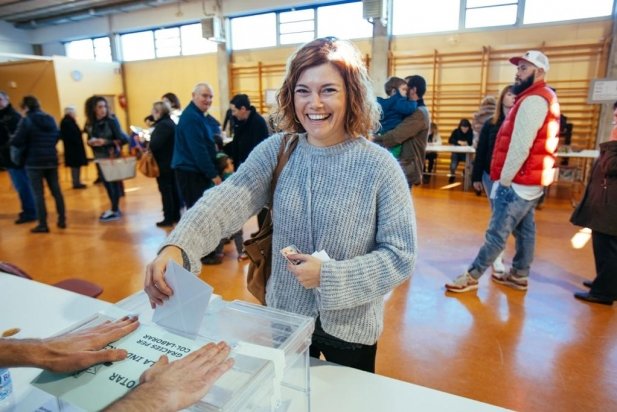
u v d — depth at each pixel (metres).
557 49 5.82
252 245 0.98
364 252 0.87
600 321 2.22
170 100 4.73
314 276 0.77
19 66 8.88
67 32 9.88
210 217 0.85
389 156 0.84
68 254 3.35
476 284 2.62
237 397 0.53
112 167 4.18
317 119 0.79
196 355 0.57
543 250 3.33
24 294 1.22
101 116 4.57
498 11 6.09
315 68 0.77
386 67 6.88
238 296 2.59
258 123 2.85
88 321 0.73
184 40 8.81
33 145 3.72
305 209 0.86
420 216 4.34
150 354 0.60
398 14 6.72
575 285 2.68
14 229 4.06
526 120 2.09
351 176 0.83
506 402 1.63
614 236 2.29
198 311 0.65
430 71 6.70
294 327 0.70
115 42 9.42
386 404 0.78
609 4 5.48
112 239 3.72
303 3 7.17
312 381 0.84
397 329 2.18
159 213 4.62
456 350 1.99
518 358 1.91
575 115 5.93
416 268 3.00
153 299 0.71
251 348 0.63
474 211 4.52
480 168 2.92
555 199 5.13
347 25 7.17
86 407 0.52
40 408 0.68
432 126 6.39
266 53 7.96
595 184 2.29
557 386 1.71
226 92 8.40
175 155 3.00
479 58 6.29
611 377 1.77
